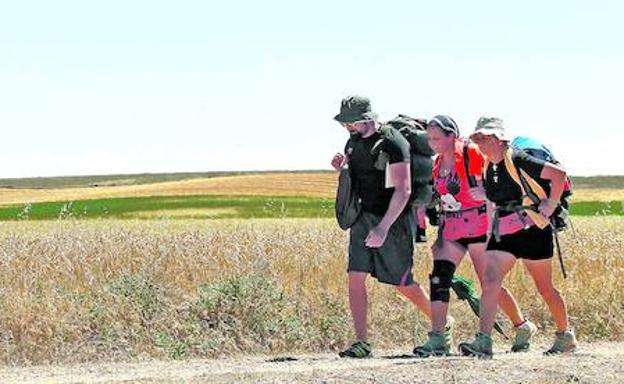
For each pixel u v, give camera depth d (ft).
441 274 96.37
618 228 219.61
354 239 97.81
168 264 147.13
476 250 95.81
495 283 92.79
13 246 165.27
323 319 122.72
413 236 98.02
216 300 122.83
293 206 528.22
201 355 115.34
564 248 163.32
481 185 94.32
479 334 92.79
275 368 86.48
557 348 99.35
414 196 96.63
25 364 110.01
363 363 90.17
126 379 78.07
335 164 97.50
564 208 94.63
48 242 173.27
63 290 129.39
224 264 149.38
